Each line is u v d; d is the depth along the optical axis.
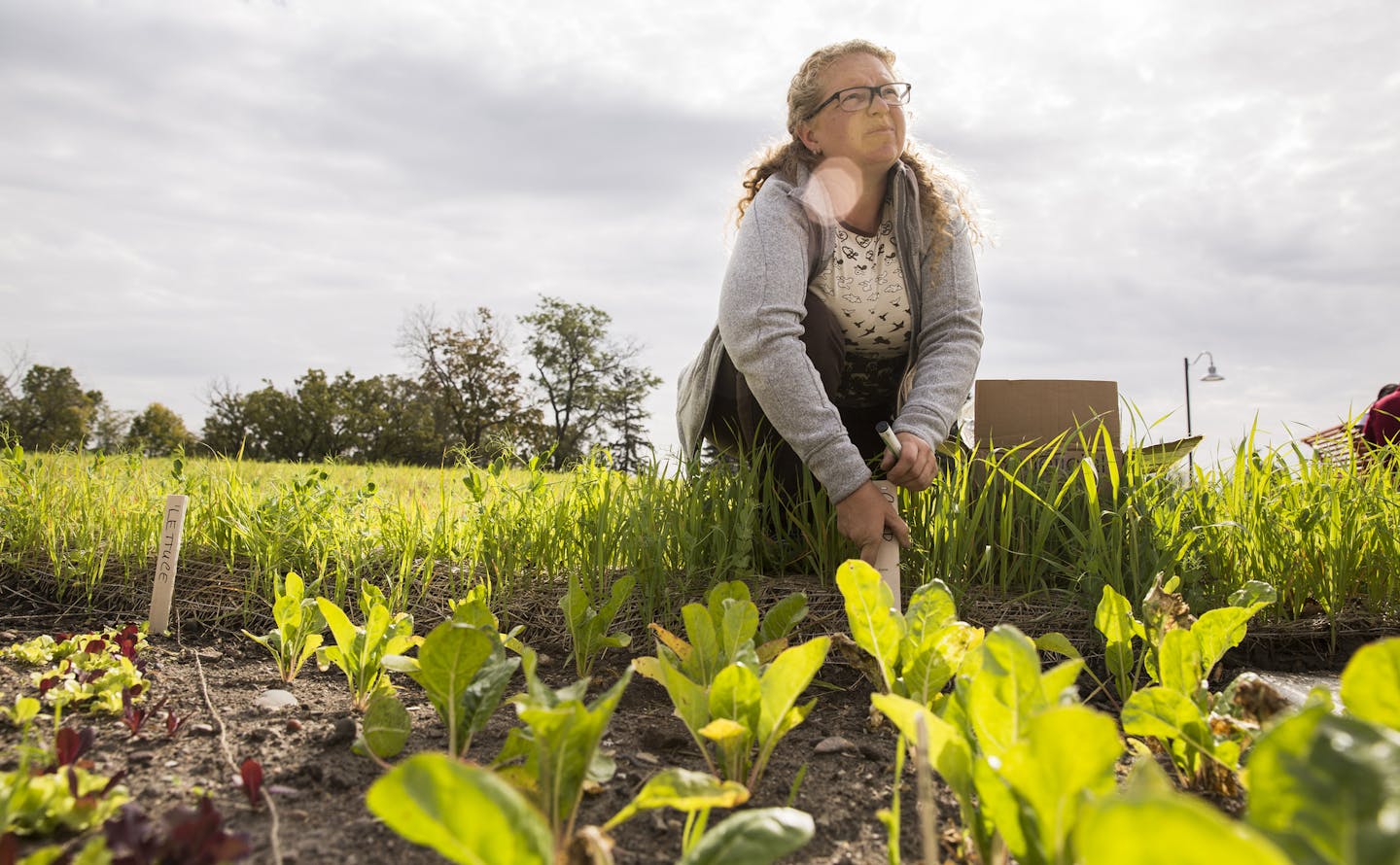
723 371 3.19
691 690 1.44
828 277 3.00
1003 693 1.04
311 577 3.15
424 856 1.22
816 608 2.61
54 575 3.22
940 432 2.74
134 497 3.83
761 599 2.67
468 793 0.75
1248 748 1.66
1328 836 0.66
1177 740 1.53
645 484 2.97
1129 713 1.49
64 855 1.00
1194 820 0.51
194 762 1.58
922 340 3.09
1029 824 0.94
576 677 2.32
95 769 1.47
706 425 3.31
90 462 4.02
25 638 2.66
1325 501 2.82
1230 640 1.78
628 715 2.01
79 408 42.16
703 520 2.85
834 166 2.92
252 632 2.79
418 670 1.40
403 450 47.59
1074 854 0.80
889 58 3.03
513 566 2.95
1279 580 2.73
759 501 2.97
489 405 49.00
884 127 2.85
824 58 2.94
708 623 1.70
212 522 3.45
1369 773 0.67
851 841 1.36
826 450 2.55
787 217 2.86
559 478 3.42
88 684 1.91
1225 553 2.80
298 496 3.26
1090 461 2.71
